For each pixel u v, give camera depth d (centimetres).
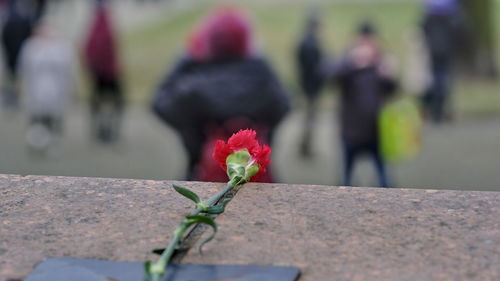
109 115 1111
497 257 191
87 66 1105
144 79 1517
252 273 186
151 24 1942
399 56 1616
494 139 1119
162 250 191
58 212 218
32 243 201
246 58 539
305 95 1045
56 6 1945
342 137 768
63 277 185
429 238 201
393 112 748
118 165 1020
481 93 1380
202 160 530
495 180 962
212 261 192
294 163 1020
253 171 225
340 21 1881
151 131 1178
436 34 1188
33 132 1036
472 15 1470
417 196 226
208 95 529
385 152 750
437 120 1195
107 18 1096
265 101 538
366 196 226
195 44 536
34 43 1023
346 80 755
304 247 197
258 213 215
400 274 185
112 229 208
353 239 201
